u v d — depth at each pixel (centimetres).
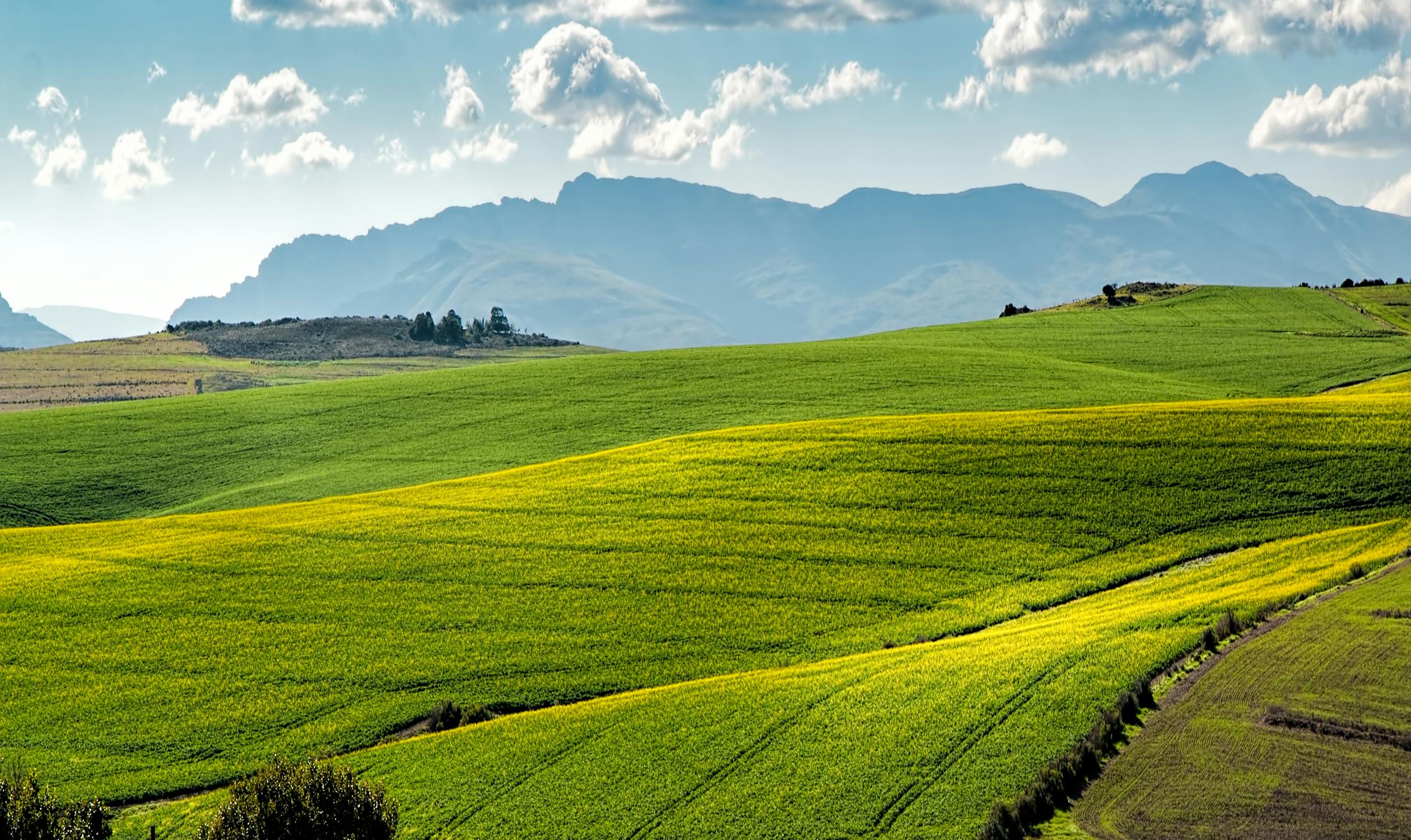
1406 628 2984
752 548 4453
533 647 3684
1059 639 3178
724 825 2423
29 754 3119
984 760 2522
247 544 4859
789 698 3014
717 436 6200
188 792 2927
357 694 3416
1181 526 4347
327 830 2284
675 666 3494
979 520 4594
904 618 3744
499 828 2530
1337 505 4391
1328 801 2228
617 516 4950
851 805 2433
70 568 4650
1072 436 5506
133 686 3525
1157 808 2259
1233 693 2686
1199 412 5800
